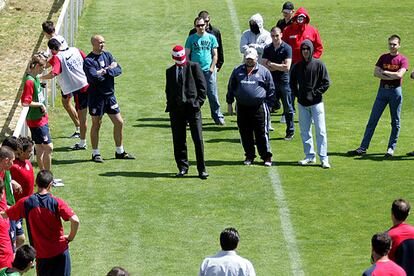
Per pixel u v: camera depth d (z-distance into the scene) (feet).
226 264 108.27
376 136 197.06
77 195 164.45
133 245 146.20
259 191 166.81
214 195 165.07
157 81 232.53
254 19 200.44
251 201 162.50
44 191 125.70
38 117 164.86
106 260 141.08
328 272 137.39
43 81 204.85
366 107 217.97
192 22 282.77
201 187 168.55
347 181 171.42
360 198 164.04
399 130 188.14
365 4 305.12
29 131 183.73
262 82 173.99
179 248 145.18
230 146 190.49
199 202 161.99
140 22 281.54
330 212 158.20
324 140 177.68
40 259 126.11
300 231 151.12
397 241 115.75
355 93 228.02
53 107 213.05
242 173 175.01
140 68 242.17
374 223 153.99
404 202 116.47
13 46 260.42
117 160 182.09
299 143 192.65
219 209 159.33
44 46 261.24
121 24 279.08
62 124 203.31
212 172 175.52
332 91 229.66
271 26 279.49
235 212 158.20
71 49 185.47
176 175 173.27
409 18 291.38
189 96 168.96
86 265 139.33
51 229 125.18
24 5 294.66
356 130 200.95
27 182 138.51
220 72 240.73
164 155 185.26
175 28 276.82
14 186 135.44
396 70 180.86
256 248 144.97
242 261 108.68
